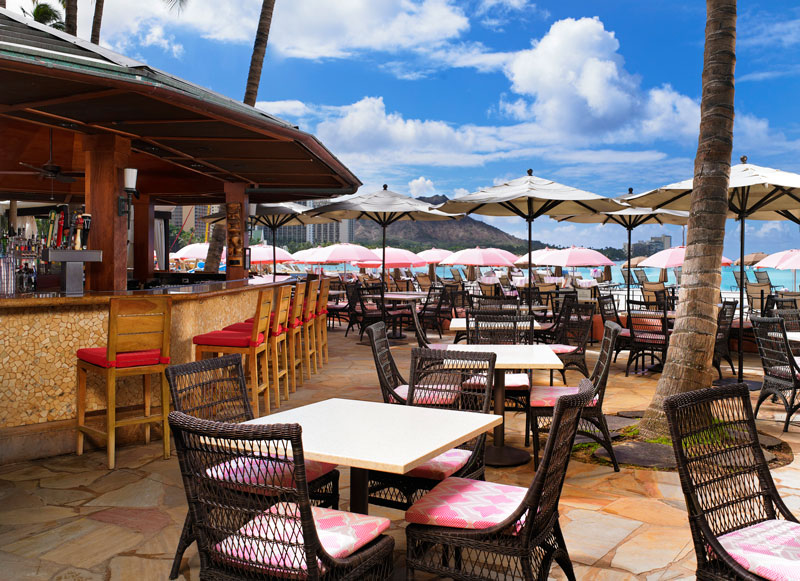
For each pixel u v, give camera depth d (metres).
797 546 2.41
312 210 12.73
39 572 3.25
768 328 6.21
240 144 8.06
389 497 4.12
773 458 5.11
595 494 4.38
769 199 7.79
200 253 20.83
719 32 5.34
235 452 2.36
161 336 5.13
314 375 8.88
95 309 5.60
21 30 5.18
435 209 10.98
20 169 10.48
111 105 6.16
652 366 9.30
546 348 5.68
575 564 3.35
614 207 9.95
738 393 2.77
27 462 5.09
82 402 5.26
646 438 5.59
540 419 6.21
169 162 10.47
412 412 3.31
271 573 2.30
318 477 3.30
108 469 4.90
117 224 7.33
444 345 6.12
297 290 7.81
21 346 5.27
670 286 14.84
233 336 6.22
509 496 2.88
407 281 18.67
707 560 2.42
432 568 2.69
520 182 9.62
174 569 3.18
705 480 2.54
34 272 6.24
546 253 16.77
